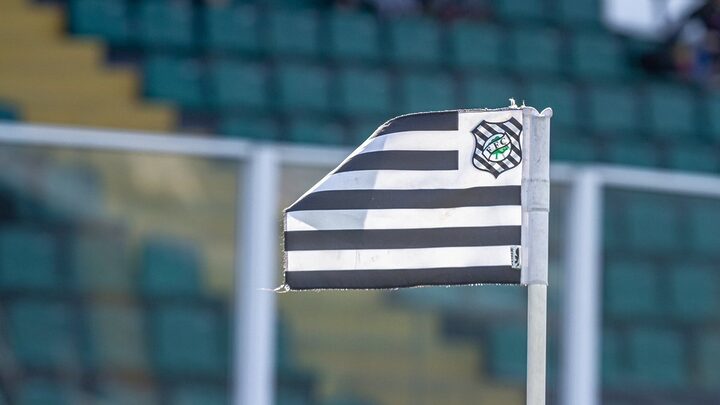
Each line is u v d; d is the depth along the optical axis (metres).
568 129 47.44
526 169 15.52
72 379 26.95
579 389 30.06
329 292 28.56
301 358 28.25
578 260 30.23
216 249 27.73
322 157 28.11
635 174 31.22
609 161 45.59
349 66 46.50
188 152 27.67
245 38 45.62
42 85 40.56
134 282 27.38
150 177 27.50
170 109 41.47
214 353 27.73
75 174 27.09
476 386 29.52
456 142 15.68
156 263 27.52
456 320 29.48
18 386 26.69
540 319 15.38
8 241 26.70
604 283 31.02
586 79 50.22
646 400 31.38
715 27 51.69
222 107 42.56
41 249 26.95
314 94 43.97
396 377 28.95
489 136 15.62
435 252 15.59
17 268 26.77
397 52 47.84
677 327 31.83
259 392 27.73
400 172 15.70
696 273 32.03
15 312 26.80
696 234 31.97
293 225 15.74
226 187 27.78
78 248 27.12
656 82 51.00
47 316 26.92
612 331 31.11
